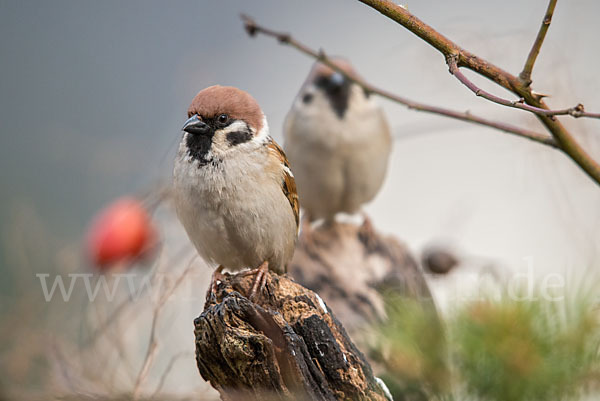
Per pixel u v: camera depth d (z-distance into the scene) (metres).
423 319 4.07
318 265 9.64
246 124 6.82
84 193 12.00
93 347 8.22
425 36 5.01
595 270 3.94
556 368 3.71
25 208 10.82
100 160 11.24
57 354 8.43
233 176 6.68
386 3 5.00
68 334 9.05
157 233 8.11
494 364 3.78
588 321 3.73
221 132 6.73
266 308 5.14
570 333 3.73
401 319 4.14
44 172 12.85
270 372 4.69
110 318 7.89
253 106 6.95
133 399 6.74
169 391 7.86
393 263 9.73
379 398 4.95
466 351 3.81
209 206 6.74
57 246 10.56
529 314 3.81
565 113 4.71
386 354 4.30
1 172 13.11
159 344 7.48
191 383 8.45
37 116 17.56
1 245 10.35
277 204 6.92
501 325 3.79
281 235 7.03
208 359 4.83
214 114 6.71
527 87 5.16
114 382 8.06
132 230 7.64
